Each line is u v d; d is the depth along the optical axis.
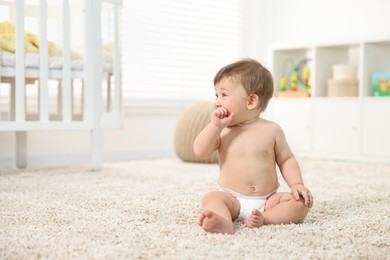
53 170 2.41
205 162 2.73
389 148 2.89
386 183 1.98
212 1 3.82
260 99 1.22
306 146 3.29
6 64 2.13
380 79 3.01
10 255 0.92
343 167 2.62
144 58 3.40
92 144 2.37
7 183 1.88
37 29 2.76
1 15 2.65
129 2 3.31
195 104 2.82
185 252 0.94
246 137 1.22
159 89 3.54
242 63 1.24
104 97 3.10
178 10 3.62
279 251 0.95
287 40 3.93
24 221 1.20
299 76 3.70
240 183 1.20
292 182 1.21
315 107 3.23
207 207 1.12
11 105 2.46
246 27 4.03
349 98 3.07
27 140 2.77
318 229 1.13
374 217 1.29
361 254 0.94
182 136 2.76
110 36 2.89
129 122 3.24
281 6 3.98
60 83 2.63
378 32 3.40
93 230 1.11
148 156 3.32
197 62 3.73
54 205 1.41
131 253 0.93
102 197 1.55
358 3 3.50
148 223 1.18
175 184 1.88
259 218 1.12
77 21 2.84
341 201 1.54
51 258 0.90
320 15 3.71
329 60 3.37
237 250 0.95
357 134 3.04
